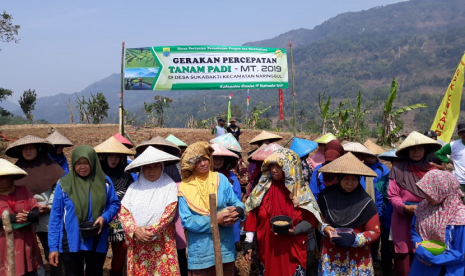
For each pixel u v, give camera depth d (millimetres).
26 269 4719
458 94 9680
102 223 4617
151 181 4625
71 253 4582
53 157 6516
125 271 5957
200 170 4547
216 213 4074
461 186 6559
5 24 22484
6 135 23688
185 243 5016
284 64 10242
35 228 5316
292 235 4461
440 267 4137
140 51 9273
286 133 26000
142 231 4266
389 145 19797
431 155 6715
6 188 4656
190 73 9578
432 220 4199
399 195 5266
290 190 4457
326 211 4637
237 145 7117
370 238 4336
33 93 37844
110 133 26734
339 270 4559
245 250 4797
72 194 4586
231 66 9836
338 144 5566
